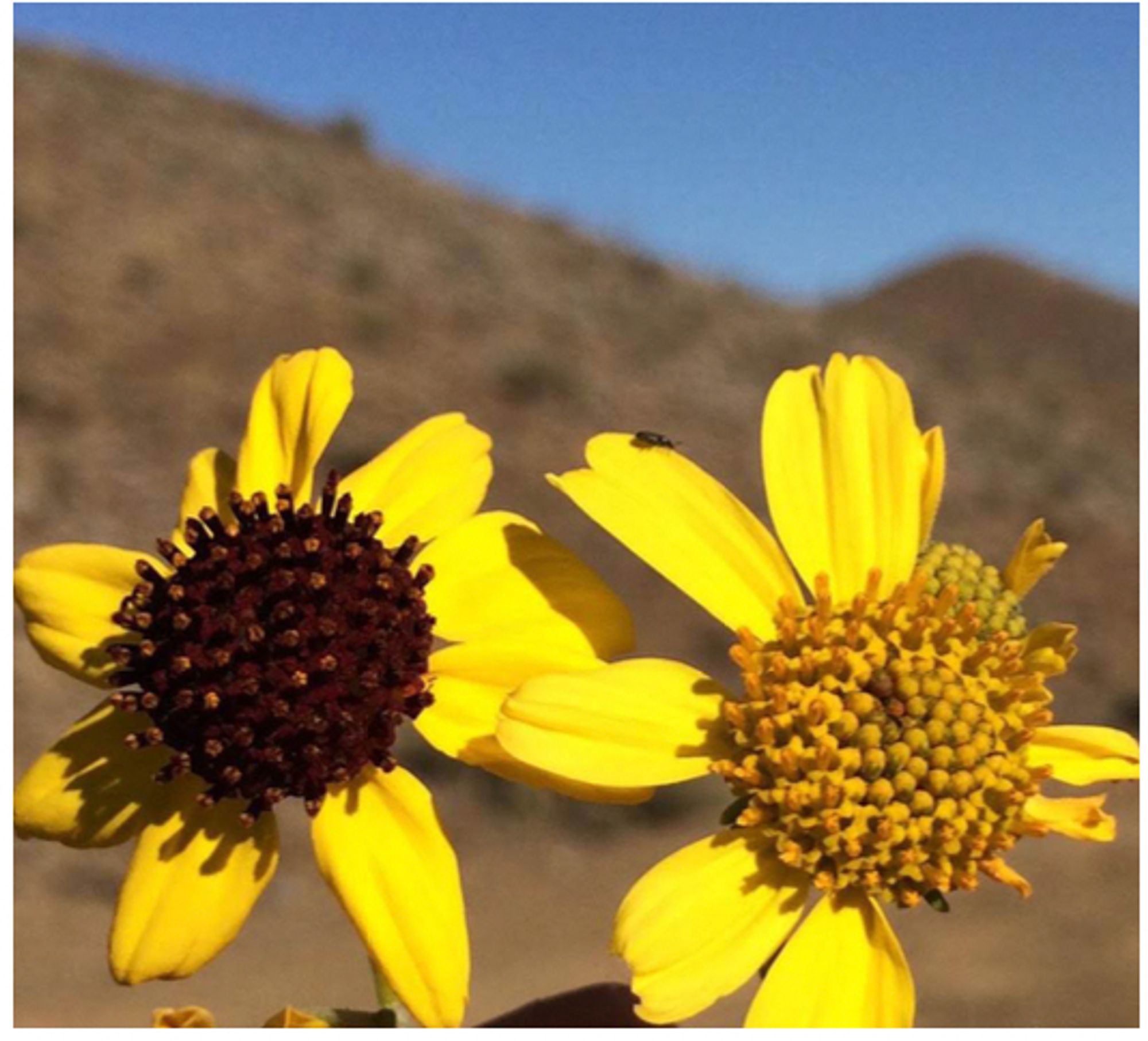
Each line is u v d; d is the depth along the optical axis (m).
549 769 0.07
